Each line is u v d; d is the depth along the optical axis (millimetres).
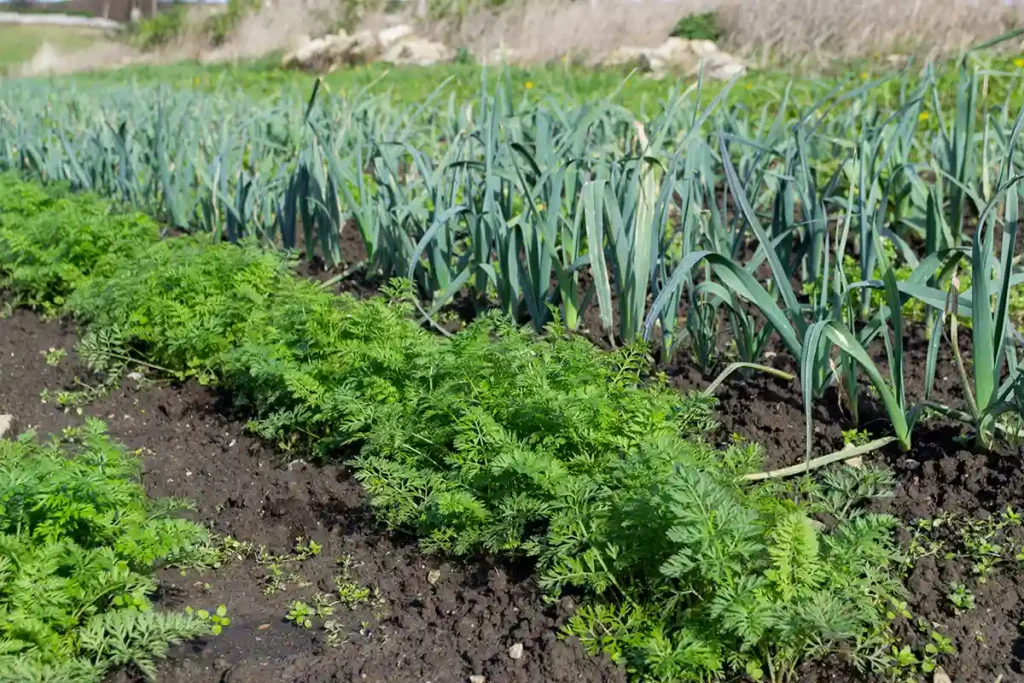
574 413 3434
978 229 3461
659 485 2947
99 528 3064
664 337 4684
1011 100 8828
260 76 19438
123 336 5023
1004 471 3613
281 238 6629
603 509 3162
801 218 6137
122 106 9680
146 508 3418
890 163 6012
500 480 3428
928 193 4949
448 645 3121
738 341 4613
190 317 4992
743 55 16250
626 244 4566
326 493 3932
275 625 3281
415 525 3625
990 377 3600
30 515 3072
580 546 3164
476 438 3484
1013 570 3221
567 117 6867
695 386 4523
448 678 2979
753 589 2785
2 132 9508
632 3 18672
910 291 3793
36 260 6191
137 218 6387
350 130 7320
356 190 6879
